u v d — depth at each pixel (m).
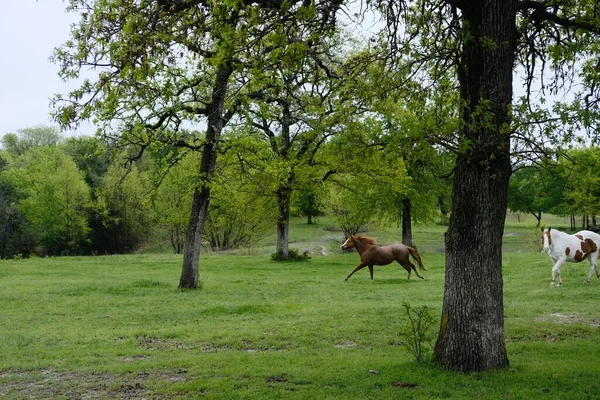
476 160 8.66
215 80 22.69
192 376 9.97
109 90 8.91
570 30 11.88
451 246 9.30
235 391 8.67
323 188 37.78
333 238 66.69
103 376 10.22
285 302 19.75
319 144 33.91
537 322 14.66
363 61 11.40
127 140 22.20
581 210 56.84
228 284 25.67
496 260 9.16
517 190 65.00
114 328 15.41
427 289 22.50
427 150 8.21
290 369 10.16
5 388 9.54
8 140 93.12
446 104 10.58
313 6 8.08
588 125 7.33
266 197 38.75
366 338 13.23
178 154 25.61
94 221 70.62
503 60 9.05
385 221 49.88
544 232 21.88
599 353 10.99
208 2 8.37
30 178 69.75
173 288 24.27
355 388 8.59
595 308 16.67
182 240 65.75
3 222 63.28
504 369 9.16
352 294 21.59
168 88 12.02
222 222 51.03
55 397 8.88
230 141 24.80
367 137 10.19
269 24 8.80
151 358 11.70
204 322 16.00
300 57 8.54
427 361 9.84
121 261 39.84
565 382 8.58
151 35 8.56
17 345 13.25
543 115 7.71
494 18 9.02
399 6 9.91
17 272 32.12
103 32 8.98
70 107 9.13
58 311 18.36
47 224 65.94
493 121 8.72
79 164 77.06
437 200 52.31
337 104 12.28
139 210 66.62
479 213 8.99
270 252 52.91
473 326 9.12
